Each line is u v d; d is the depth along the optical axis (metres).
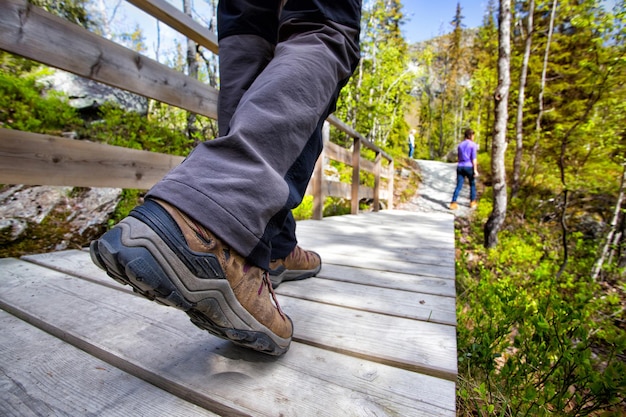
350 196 4.66
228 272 0.51
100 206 2.80
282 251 1.07
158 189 0.46
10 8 1.18
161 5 1.60
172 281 0.44
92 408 0.55
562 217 3.80
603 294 3.41
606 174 5.82
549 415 1.00
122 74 1.60
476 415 0.98
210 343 0.75
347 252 1.89
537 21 8.83
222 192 0.49
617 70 4.41
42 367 0.66
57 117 4.05
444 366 0.69
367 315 0.95
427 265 1.59
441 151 28.16
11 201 2.46
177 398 0.59
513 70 9.23
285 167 0.57
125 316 0.87
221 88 0.82
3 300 0.95
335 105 0.71
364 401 0.59
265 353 0.68
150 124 5.36
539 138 7.45
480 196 8.80
